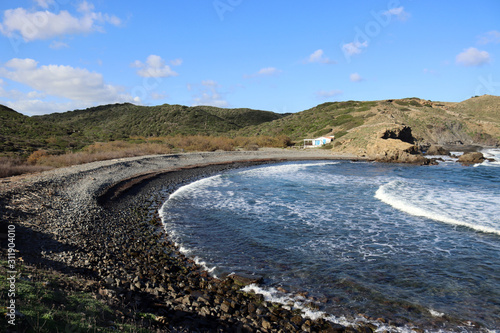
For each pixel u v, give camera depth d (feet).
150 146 152.15
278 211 52.75
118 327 15.08
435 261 32.35
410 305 24.13
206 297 23.73
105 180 69.10
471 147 226.79
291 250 35.32
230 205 56.90
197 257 32.86
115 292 21.15
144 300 21.81
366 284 27.43
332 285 27.20
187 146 177.47
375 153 161.07
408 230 42.42
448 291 26.35
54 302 15.72
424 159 138.72
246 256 33.50
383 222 46.16
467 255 33.88
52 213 40.98
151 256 31.76
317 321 21.48
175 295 23.34
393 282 27.86
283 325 20.80
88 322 14.19
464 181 86.17
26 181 56.80
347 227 43.86
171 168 104.06
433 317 22.61
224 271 29.60
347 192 69.67
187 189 72.54
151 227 42.91
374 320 21.99
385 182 84.38
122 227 41.39
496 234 40.45
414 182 83.92
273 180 87.71
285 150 189.78
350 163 142.20
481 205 56.08
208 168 113.19
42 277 19.63
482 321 22.15
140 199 60.70
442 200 60.39
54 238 32.09
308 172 107.45
